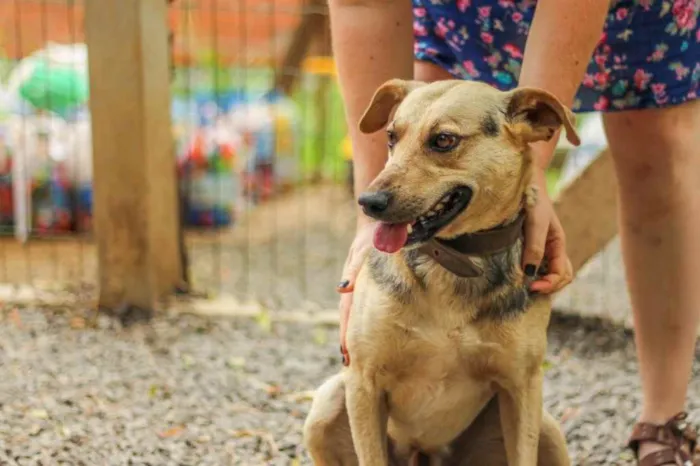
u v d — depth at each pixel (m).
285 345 4.89
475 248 2.50
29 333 4.91
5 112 6.97
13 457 3.38
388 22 2.89
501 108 2.51
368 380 2.61
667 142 3.16
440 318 2.52
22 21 8.56
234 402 4.05
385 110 2.74
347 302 2.78
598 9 2.61
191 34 9.02
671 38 3.06
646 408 3.37
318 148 10.60
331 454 2.92
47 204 6.97
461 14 3.26
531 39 2.67
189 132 7.82
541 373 2.63
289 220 8.89
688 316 3.26
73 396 4.04
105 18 5.04
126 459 3.39
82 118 7.02
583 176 5.09
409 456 2.94
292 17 9.80
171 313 5.26
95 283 5.84
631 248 3.31
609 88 3.17
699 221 3.22
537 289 2.57
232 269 6.75
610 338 5.08
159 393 4.12
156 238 5.35
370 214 2.40
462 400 2.69
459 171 2.45
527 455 2.63
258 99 9.62
